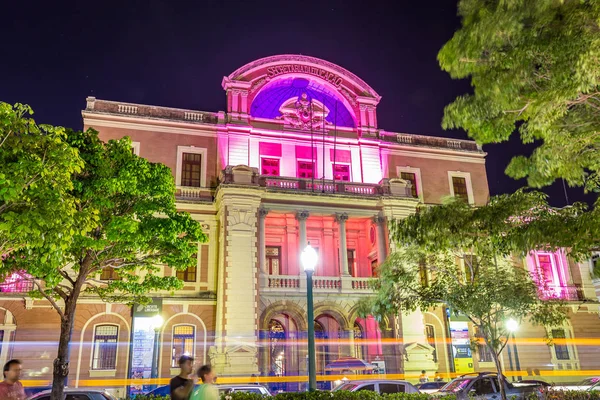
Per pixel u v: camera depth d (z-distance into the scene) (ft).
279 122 121.80
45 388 67.82
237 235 100.32
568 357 117.08
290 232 114.21
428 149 131.03
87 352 94.32
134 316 96.73
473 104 34.78
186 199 107.45
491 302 50.83
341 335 102.78
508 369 112.37
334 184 112.68
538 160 35.99
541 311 55.01
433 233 41.11
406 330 104.06
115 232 56.59
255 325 95.86
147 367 95.40
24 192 38.75
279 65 124.57
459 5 34.40
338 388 57.82
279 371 102.06
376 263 113.70
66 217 39.47
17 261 54.54
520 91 33.78
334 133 119.65
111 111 111.55
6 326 92.63
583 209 34.81
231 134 116.57
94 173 57.67
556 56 30.12
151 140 112.06
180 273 103.09
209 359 94.48
